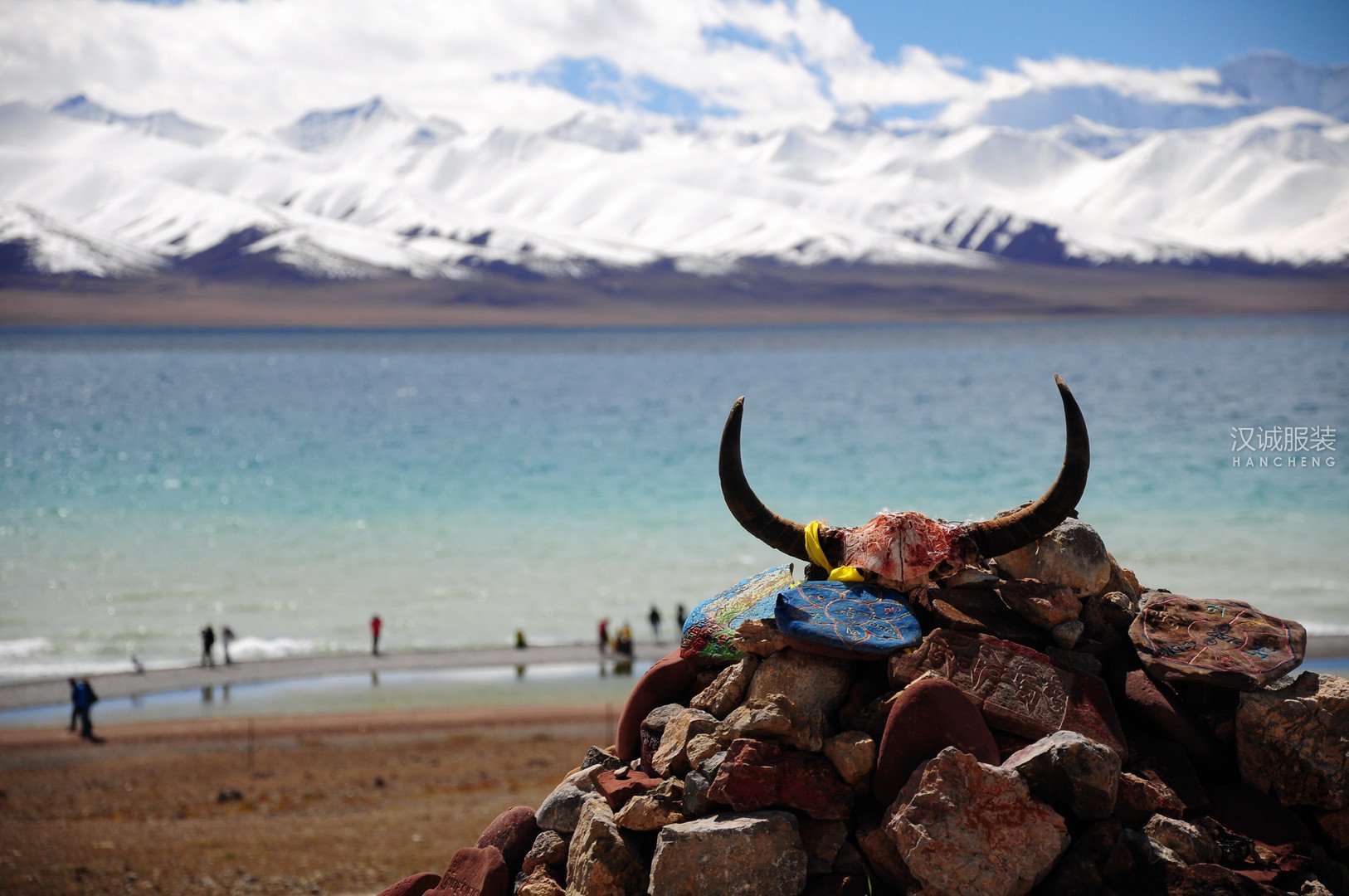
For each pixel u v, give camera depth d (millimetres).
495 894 4574
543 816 4781
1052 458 82875
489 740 25984
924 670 4285
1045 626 4625
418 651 36094
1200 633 4562
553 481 77312
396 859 17250
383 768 23672
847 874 4012
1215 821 4117
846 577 4656
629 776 4684
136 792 22203
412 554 54000
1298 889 3887
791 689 4422
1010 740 4230
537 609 42625
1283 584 42375
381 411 133250
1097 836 3869
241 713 29203
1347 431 90500
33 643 38062
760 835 3932
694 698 4820
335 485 77562
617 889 4160
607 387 167875
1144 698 4484
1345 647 30750
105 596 45531
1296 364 174625
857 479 75250
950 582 4711
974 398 136875
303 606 43562
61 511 68000
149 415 131875
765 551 53531
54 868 17078
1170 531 54719
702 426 111375
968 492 69188
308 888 15961
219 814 20453
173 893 15789
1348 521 56406
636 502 68500
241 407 141875
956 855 3672
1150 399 125938
